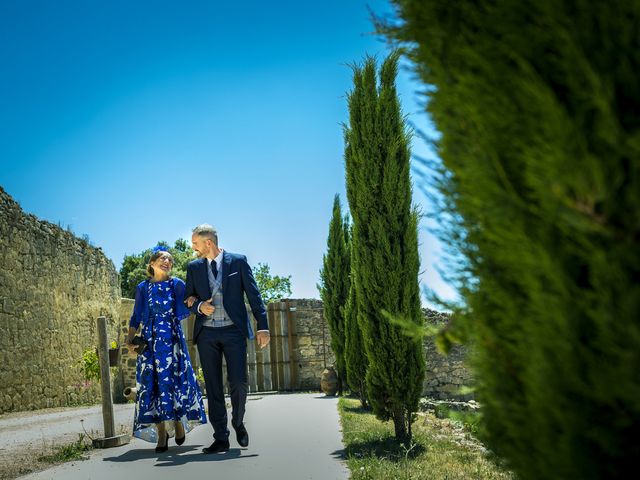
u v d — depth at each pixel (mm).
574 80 1080
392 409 5988
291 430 7156
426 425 8227
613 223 1031
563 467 1090
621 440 1049
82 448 6176
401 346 5816
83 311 18188
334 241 14766
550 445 1133
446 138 1347
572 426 1079
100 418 10945
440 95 1334
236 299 5828
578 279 1118
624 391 979
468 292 1410
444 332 1479
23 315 14469
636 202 996
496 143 1218
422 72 1448
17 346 14055
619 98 1060
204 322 5754
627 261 1012
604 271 1017
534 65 1185
